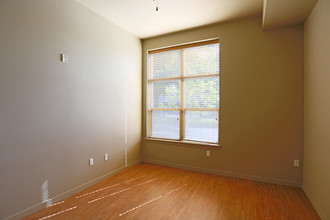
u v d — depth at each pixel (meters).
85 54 2.83
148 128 4.20
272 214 2.17
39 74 2.23
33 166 2.18
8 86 1.95
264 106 3.08
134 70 3.93
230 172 3.35
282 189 2.82
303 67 2.82
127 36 3.72
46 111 2.31
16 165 2.02
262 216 2.13
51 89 2.37
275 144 3.02
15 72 2.00
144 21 3.29
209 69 3.56
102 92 3.15
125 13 3.01
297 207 2.32
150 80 4.17
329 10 1.89
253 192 2.73
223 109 3.38
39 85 2.23
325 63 2.00
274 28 2.98
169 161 3.94
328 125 1.93
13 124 1.99
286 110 2.94
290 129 2.92
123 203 2.42
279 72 2.97
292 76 2.89
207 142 3.60
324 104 2.03
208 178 3.28
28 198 2.13
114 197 2.58
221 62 3.38
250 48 3.16
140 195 2.64
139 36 3.98
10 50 1.96
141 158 4.19
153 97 4.16
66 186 2.57
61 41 2.48
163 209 2.28
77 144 2.72
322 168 2.07
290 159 2.93
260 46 3.09
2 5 1.89
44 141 2.29
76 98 2.70
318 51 2.20
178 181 3.15
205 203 2.42
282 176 2.98
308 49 2.57
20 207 2.06
